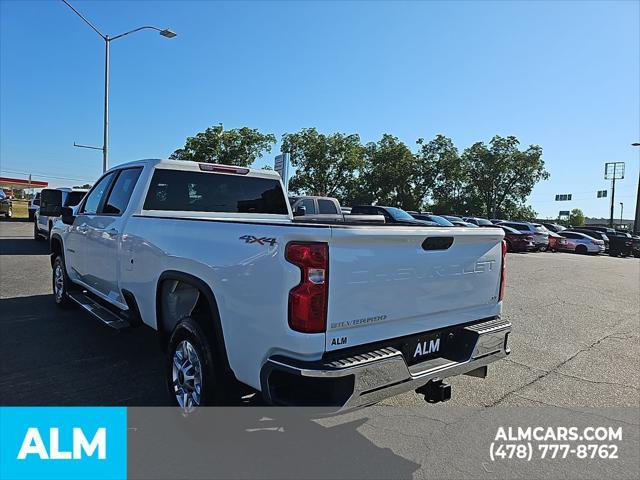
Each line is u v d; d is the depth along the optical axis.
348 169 57.84
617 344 6.50
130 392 4.05
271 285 2.66
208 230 3.23
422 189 60.88
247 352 2.83
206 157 47.16
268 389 2.67
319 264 2.55
